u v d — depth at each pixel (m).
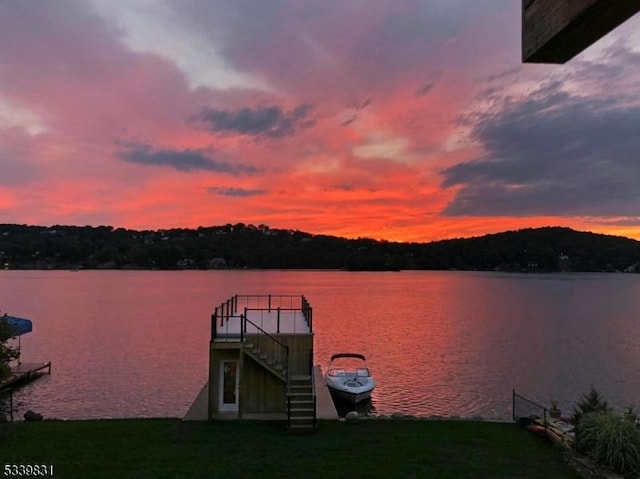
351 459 14.32
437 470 13.52
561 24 3.67
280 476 13.02
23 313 84.31
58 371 40.19
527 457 14.65
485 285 189.62
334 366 42.69
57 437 16.05
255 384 19.75
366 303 109.00
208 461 14.03
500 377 39.81
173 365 42.59
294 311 30.83
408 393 34.66
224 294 129.00
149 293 132.62
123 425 17.77
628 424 13.70
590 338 60.81
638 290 159.38
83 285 169.75
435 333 63.97
